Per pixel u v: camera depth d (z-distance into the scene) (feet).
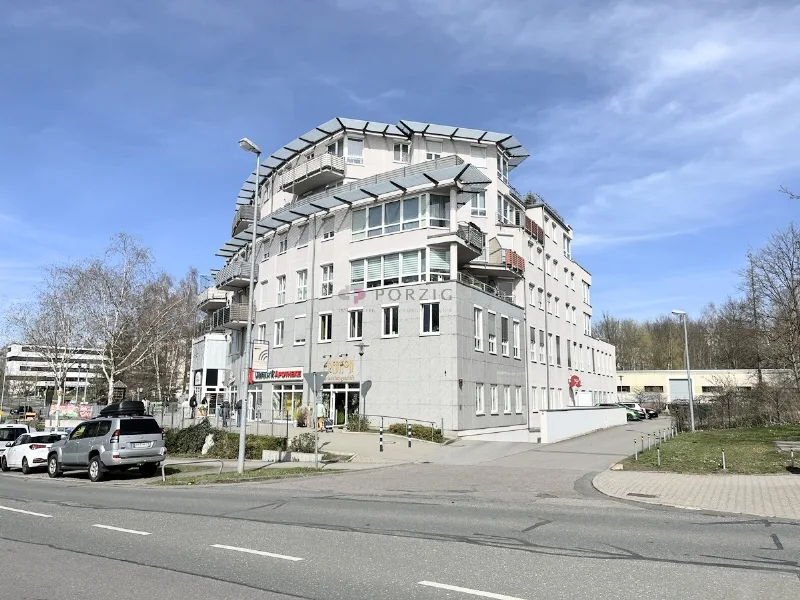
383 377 104.47
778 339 125.70
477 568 20.98
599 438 96.94
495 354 112.98
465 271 121.80
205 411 135.23
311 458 71.97
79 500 42.50
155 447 61.82
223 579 19.83
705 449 67.10
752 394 114.42
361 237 114.52
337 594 17.97
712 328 272.51
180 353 228.63
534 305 139.95
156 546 25.32
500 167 134.41
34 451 73.05
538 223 153.79
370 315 108.37
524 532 27.91
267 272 137.28
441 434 91.25
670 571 20.47
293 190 132.87
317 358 115.96
